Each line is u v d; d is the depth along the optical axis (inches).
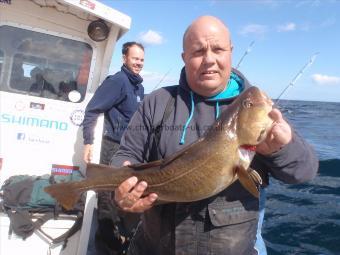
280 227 82.1
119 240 58.8
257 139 29.6
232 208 32.9
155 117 36.5
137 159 37.3
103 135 70.3
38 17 66.4
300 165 30.5
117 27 66.5
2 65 65.6
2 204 53.1
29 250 51.9
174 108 36.1
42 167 66.4
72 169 67.5
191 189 31.2
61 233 52.9
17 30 66.2
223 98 34.7
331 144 192.7
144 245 38.2
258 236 38.1
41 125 66.7
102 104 65.1
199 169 30.8
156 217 35.4
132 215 49.0
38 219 52.4
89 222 52.5
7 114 65.5
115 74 68.7
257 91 30.5
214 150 30.4
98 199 60.0
